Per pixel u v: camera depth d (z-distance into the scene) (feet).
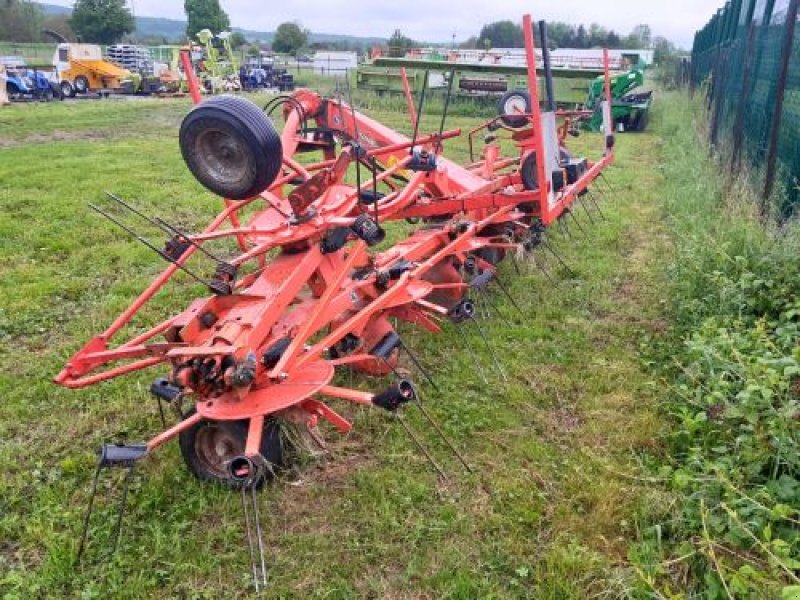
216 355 12.36
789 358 12.32
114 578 11.55
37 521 12.77
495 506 13.24
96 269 25.94
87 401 16.90
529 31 18.57
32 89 95.81
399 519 12.91
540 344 19.98
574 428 15.83
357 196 15.89
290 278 14.17
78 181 40.91
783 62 24.04
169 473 13.83
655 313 21.95
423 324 18.29
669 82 139.23
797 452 11.42
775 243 20.04
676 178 40.06
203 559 11.95
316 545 12.26
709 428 14.03
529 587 11.41
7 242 28.50
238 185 13.47
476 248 20.95
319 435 14.21
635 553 11.21
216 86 106.11
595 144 59.67
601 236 30.45
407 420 15.96
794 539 10.25
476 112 78.54
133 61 124.67
